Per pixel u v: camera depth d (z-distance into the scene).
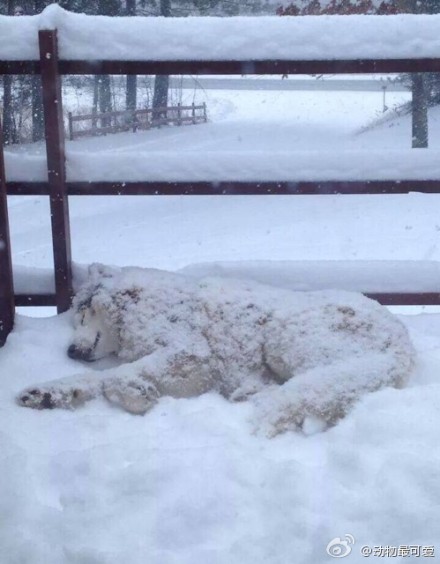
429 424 3.43
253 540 2.77
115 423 3.70
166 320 4.17
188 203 15.97
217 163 4.71
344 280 4.82
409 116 21.81
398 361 3.86
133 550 2.71
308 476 3.16
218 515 2.93
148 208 15.71
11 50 4.56
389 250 10.80
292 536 2.81
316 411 3.56
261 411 3.66
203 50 4.55
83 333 4.29
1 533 2.83
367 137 20.55
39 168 4.70
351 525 2.86
